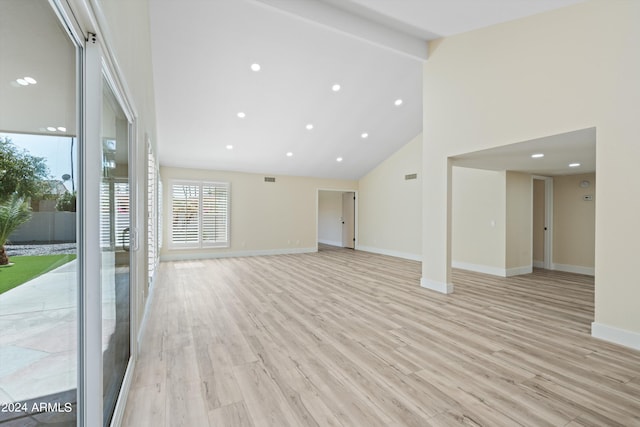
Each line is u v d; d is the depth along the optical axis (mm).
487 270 6086
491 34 3805
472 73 4055
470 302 4055
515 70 3553
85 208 1208
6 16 983
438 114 4562
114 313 1821
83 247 1210
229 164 7875
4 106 996
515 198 5934
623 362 2414
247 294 4430
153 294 4406
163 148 6715
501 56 3701
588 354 2555
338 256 8531
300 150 7582
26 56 1038
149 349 2613
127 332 2193
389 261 7629
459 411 1803
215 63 4453
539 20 3320
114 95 1751
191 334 2947
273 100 5477
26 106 1043
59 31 1099
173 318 3396
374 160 8898
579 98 3000
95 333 1236
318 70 4867
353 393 1980
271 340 2814
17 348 1080
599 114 2869
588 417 1754
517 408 1833
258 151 7352
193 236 7758
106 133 1567
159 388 2023
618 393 1995
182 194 7641
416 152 7902
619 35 2742
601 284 2875
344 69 4938
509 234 5844
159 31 3830
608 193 2830
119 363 1943
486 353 2564
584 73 2967
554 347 2686
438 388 2043
